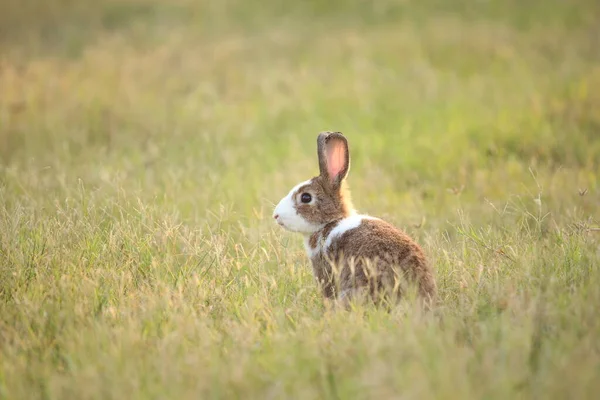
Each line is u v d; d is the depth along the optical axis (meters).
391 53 34.19
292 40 37.69
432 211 16.95
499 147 21.48
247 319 10.54
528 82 28.19
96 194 15.95
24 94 27.94
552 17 39.62
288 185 19.19
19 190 17.47
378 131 24.83
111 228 13.69
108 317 10.59
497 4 42.22
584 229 13.00
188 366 8.96
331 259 11.95
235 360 9.07
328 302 11.16
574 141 21.34
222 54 35.25
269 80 30.84
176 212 15.36
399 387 8.09
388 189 18.83
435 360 8.55
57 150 22.17
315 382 8.61
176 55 35.50
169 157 21.39
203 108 27.62
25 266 12.24
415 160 21.48
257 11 43.75
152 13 43.56
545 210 15.62
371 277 10.81
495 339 9.30
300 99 28.11
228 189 18.31
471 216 16.25
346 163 12.54
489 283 11.30
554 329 9.49
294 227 12.52
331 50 35.28
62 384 8.70
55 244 12.82
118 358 9.09
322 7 43.88
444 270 12.33
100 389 8.45
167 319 10.52
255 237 14.25
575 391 7.87
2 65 31.94
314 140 24.09
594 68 29.30
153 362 9.09
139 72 32.59
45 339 9.94
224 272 12.14
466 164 20.34
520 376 8.27
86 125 24.94
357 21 41.38
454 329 9.59
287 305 11.42
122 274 11.68
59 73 32.22
